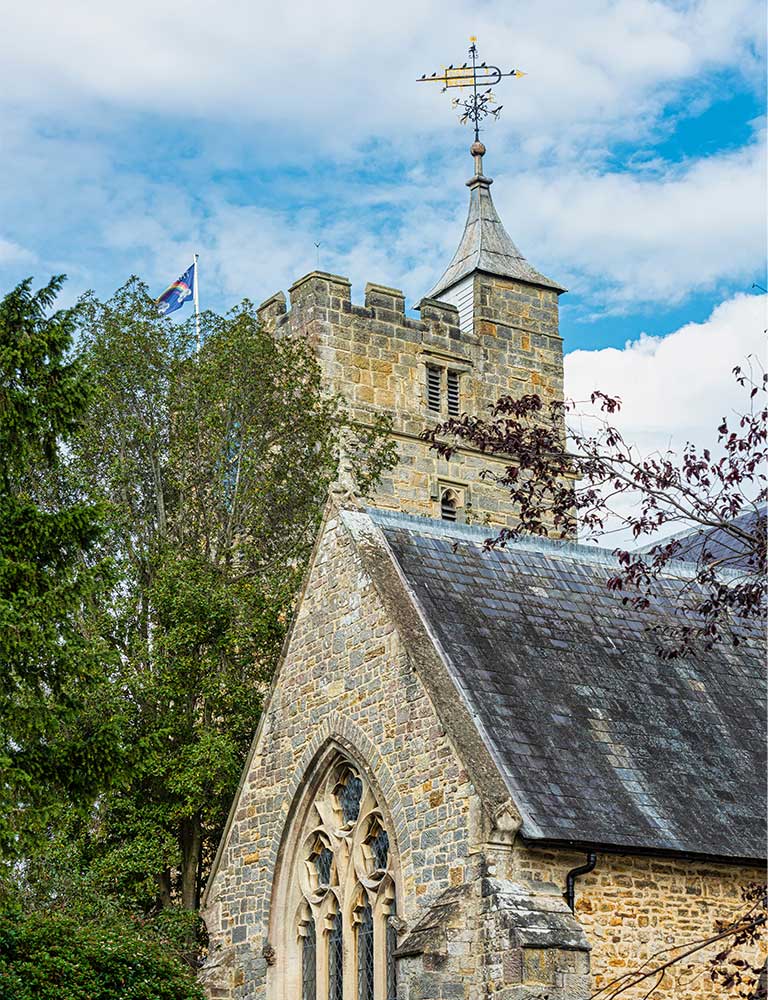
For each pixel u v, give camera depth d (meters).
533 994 26.36
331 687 32.94
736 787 30.81
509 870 27.75
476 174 65.62
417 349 58.91
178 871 42.72
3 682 27.98
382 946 30.38
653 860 29.03
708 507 21.38
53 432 29.19
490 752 28.94
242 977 33.88
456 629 31.47
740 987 28.97
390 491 56.41
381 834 31.19
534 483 22.69
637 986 28.19
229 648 41.47
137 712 40.84
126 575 43.22
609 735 30.58
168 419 45.94
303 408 47.53
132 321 46.28
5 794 26.98
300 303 57.91
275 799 34.03
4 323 29.12
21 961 30.61
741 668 34.06
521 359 61.81
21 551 27.92
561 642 32.34
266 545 45.38
